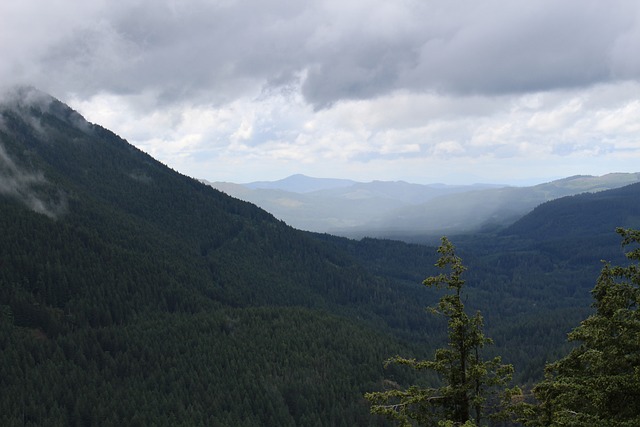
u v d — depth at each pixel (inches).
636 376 742.5
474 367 849.5
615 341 794.8
